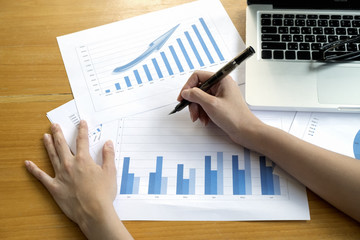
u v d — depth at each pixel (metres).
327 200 0.56
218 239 0.55
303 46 0.67
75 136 0.64
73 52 0.71
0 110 0.66
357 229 0.55
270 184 0.59
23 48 0.72
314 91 0.63
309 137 0.62
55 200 0.58
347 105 0.62
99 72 0.70
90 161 0.59
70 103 0.67
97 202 0.55
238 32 0.73
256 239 0.55
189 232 0.56
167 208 0.57
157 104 0.66
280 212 0.56
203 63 0.70
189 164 0.61
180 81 0.69
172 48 0.72
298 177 0.57
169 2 0.77
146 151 0.62
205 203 0.58
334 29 0.68
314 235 0.55
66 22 0.74
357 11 0.69
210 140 0.63
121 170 0.60
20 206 0.58
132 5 0.76
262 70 0.65
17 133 0.64
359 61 0.65
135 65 0.70
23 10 0.75
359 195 0.53
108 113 0.66
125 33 0.73
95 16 0.75
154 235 0.56
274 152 0.58
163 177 0.60
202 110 0.65
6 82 0.68
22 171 0.61
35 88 0.68
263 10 0.70
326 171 0.54
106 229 0.53
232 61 0.57
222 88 0.62
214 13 0.75
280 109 0.63
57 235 0.56
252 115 0.60
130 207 0.57
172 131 0.64
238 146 0.62
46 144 0.62
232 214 0.56
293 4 0.70
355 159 0.56
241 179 0.59
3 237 0.56
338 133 0.62
